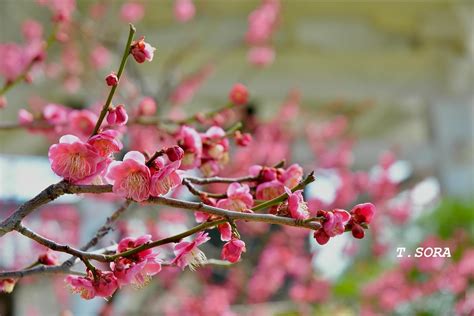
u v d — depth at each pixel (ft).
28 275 3.46
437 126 19.30
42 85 14.16
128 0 13.85
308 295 15.90
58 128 6.10
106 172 3.08
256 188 3.73
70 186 3.07
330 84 18.06
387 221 16.02
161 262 3.13
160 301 14.46
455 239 14.28
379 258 16.99
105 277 3.11
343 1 16.40
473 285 12.70
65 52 13.39
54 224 14.93
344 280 16.92
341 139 18.22
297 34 17.06
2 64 9.54
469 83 18.45
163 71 15.06
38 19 13.61
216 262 4.41
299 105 18.45
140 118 6.49
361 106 20.45
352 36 17.26
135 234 9.21
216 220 3.08
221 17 16.08
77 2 13.62
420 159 19.24
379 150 19.33
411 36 17.76
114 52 13.19
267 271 15.49
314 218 3.00
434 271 13.03
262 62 13.53
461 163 18.97
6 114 14.16
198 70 14.48
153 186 3.01
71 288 3.27
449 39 17.84
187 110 17.76
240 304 15.48
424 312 13.44
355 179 15.71
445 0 16.79
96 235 4.01
